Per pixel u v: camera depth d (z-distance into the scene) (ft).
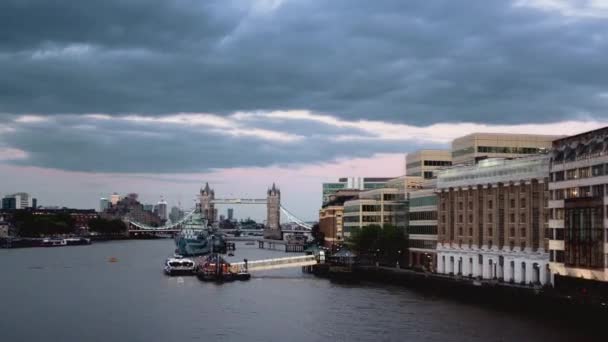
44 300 594.65
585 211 481.87
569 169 505.66
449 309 517.96
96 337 425.28
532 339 397.39
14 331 444.55
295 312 513.45
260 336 422.00
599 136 474.90
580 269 486.38
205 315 504.43
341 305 547.08
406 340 402.31
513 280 595.88
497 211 620.49
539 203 567.59
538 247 568.41
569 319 448.24
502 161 639.35
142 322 474.90
